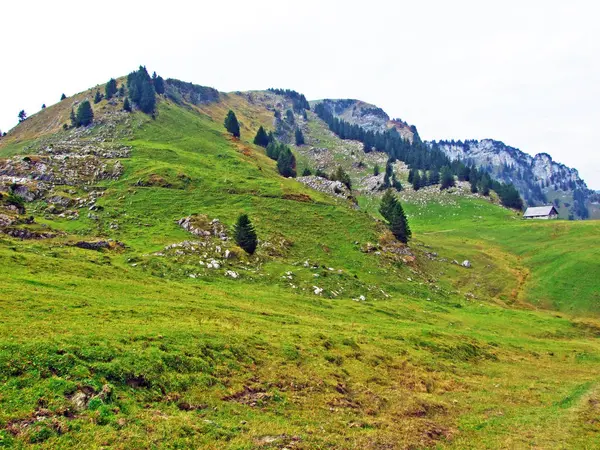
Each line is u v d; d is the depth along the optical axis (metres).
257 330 39.19
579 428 27.98
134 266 64.69
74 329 27.62
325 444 21.25
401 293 84.25
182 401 23.12
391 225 119.56
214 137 197.25
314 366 33.72
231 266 76.31
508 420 29.38
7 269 44.81
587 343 69.50
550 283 101.69
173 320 36.31
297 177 168.00
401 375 37.75
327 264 90.50
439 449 23.06
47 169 118.88
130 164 132.62
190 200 114.69
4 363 20.45
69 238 75.00
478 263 120.25
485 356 51.66
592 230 137.12
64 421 17.91
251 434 20.97
